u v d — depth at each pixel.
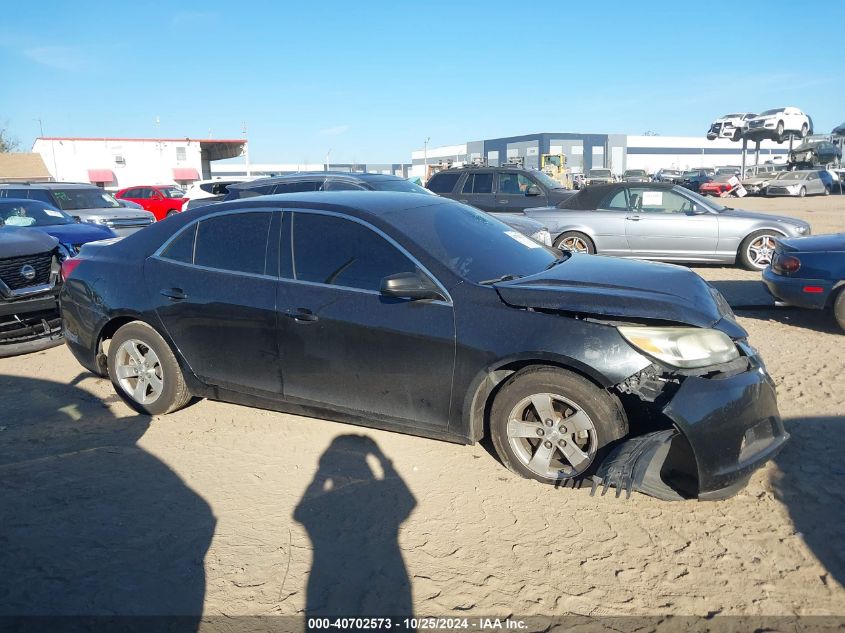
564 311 3.67
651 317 3.51
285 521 3.50
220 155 59.03
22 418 4.93
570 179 43.59
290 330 4.25
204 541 3.32
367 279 4.12
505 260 4.30
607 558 3.15
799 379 5.47
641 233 11.01
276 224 4.48
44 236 7.13
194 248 4.74
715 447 3.35
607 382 3.49
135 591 2.95
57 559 3.17
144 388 4.90
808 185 35.88
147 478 3.97
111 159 47.31
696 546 3.23
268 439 4.49
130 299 4.83
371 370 4.05
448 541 3.30
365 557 3.19
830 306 6.87
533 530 3.38
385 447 4.33
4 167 44.66
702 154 94.38
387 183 10.62
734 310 8.21
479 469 4.01
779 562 3.10
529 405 3.82
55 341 6.85
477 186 13.66
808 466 3.96
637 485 3.23
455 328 3.81
